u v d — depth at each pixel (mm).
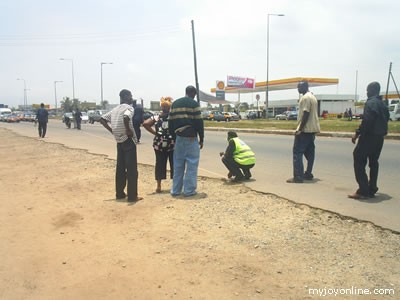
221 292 3229
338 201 5809
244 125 29969
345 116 47812
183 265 3754
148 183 7836
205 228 4777
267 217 5121
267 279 3418
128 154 6219
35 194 7059
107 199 6504
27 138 21625
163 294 3232
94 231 4867
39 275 3668
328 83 54031
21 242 4539
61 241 4543
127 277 3557
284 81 53750
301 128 7164
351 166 9406
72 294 3295
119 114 6168
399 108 39688
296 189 6758
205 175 8484
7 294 3324
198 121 6336
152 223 5074
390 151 11961
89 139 20266
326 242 4207
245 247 4133
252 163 7703
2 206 6207
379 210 5273
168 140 6703
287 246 4125
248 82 57469
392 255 3834
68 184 7914
